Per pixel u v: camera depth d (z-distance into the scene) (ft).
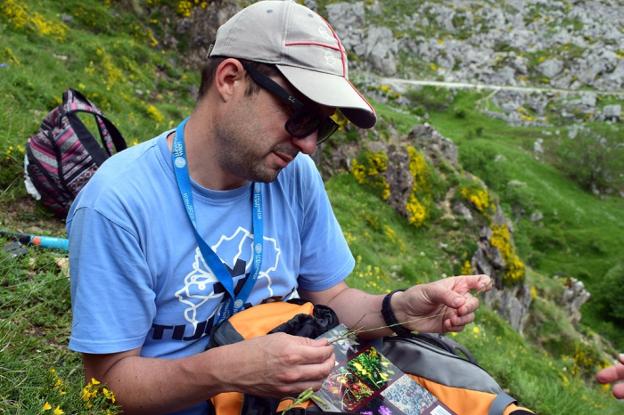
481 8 412.57
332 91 5.80
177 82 52.70
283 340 5.69
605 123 310.04
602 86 364.79
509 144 273.75
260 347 5.69
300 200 7.65
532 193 227.40
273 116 5.94
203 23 59.06
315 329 7.02
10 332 8.11
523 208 220.84
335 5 351.46
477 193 59.06
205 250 6.51
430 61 368.07
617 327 171.94
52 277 10.95
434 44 373.40
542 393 21.99
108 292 6.07
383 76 348.38
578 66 374.22
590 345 71.67
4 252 11.34
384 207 52.49
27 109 25.29
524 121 310.45
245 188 6.85
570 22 410.31
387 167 54.29
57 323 9.82
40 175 15.30
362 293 8.30
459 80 358.64
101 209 6.03
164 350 6.72
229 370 5.70
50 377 6.72
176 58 57.26
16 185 16.01
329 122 6.41
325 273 8.24
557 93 343.05
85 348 6.06
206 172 6.51
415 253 49.83
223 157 6.27
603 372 7.66
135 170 6.29
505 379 21.72
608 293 174.60
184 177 6.44
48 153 15.35
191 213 6.42
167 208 6.34
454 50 373.81
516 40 391.04
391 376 7.07
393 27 377.09
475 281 7.67
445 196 58.59
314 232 7.98
